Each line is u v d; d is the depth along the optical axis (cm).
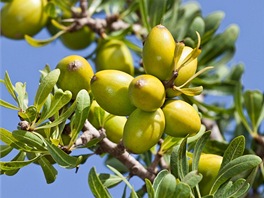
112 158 452
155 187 309
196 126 323
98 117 349
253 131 480
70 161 316
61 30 514
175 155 321
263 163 465
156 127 316
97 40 518
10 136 323
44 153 327
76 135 328
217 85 517
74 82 340
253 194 464
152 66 321
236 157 321
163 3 467
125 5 536
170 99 326
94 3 505
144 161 429
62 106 322
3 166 321
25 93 336
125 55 482
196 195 329
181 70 325
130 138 317
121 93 323
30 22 503
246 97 480
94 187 304
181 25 481
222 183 321
